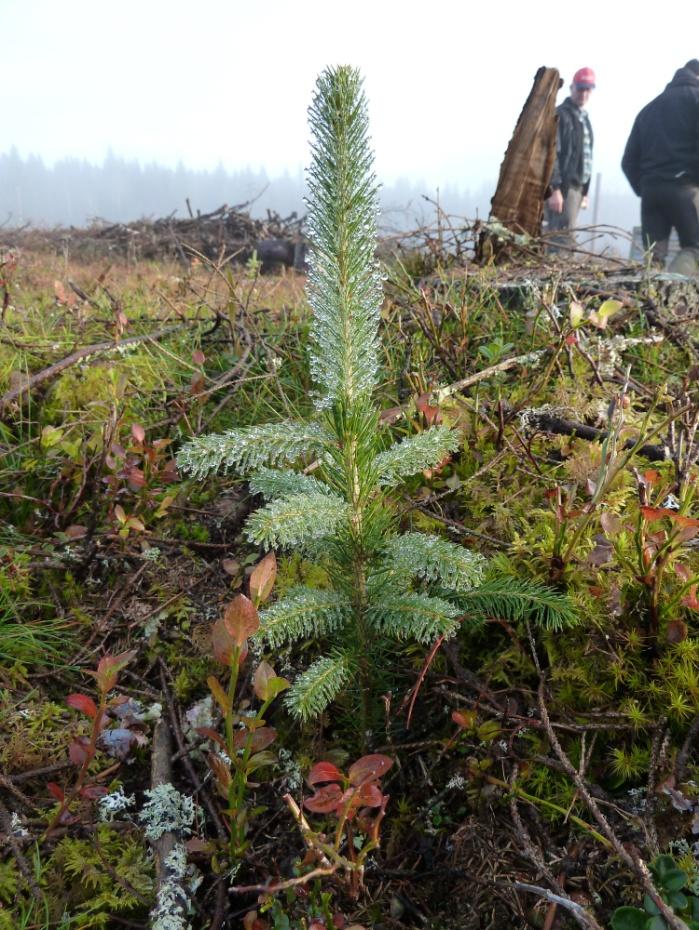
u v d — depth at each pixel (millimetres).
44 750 1882
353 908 1574
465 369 3215
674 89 8078
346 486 1635
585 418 2840
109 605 2387
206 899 1618
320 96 1349
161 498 2764
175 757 1898
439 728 1915
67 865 1625
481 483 2545
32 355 3707
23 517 2787
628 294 3846
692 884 1436
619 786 1717
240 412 3336
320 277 1463
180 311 4559
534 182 5445
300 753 1913
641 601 1926
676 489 2219
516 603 1771
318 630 1743
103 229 14672
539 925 1477
